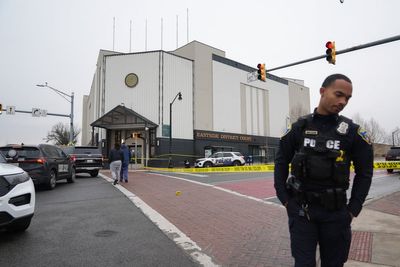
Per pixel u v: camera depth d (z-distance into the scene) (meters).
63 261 4.44
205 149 38.41
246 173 20.59
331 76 2.60
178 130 36.53
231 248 5.06
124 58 36.53
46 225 6.50
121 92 36.00
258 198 10.00
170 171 25.09
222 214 7.62
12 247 5.05
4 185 5.28
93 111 44.78
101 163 19.86
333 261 2.57
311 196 2.51
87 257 4.61
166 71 36.25
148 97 35.59
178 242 5.36
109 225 6.50
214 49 41.91
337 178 2.45
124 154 15.11
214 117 40.50
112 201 9.48
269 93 49.38
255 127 46.28
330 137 2.52
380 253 4.62
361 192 2.50
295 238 2.61
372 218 6.90
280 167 2.78
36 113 31.28
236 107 43.66
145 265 4.31
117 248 5.02
